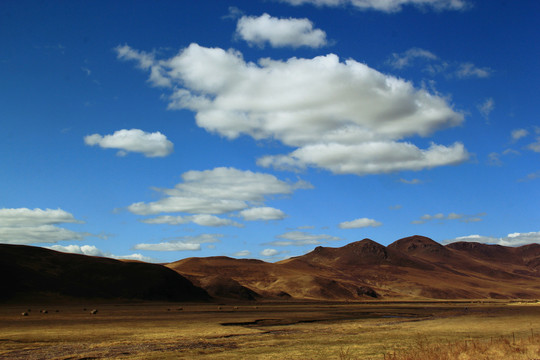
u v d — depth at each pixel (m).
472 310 117.12
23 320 69.12
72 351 38.28
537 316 89.06
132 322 67.75
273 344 42.69
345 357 31.92
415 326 64.81
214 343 43.75
